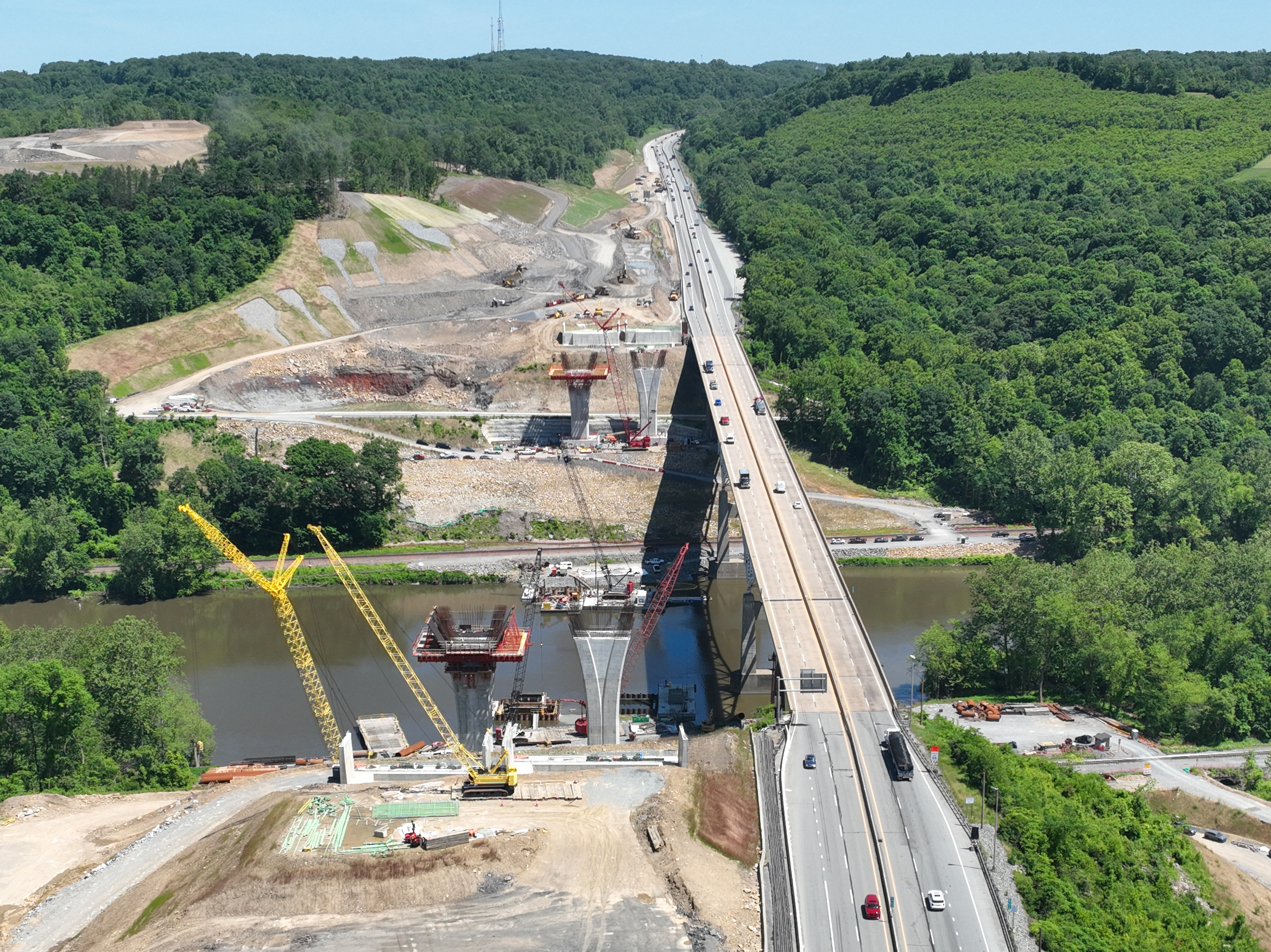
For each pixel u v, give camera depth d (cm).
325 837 19175
